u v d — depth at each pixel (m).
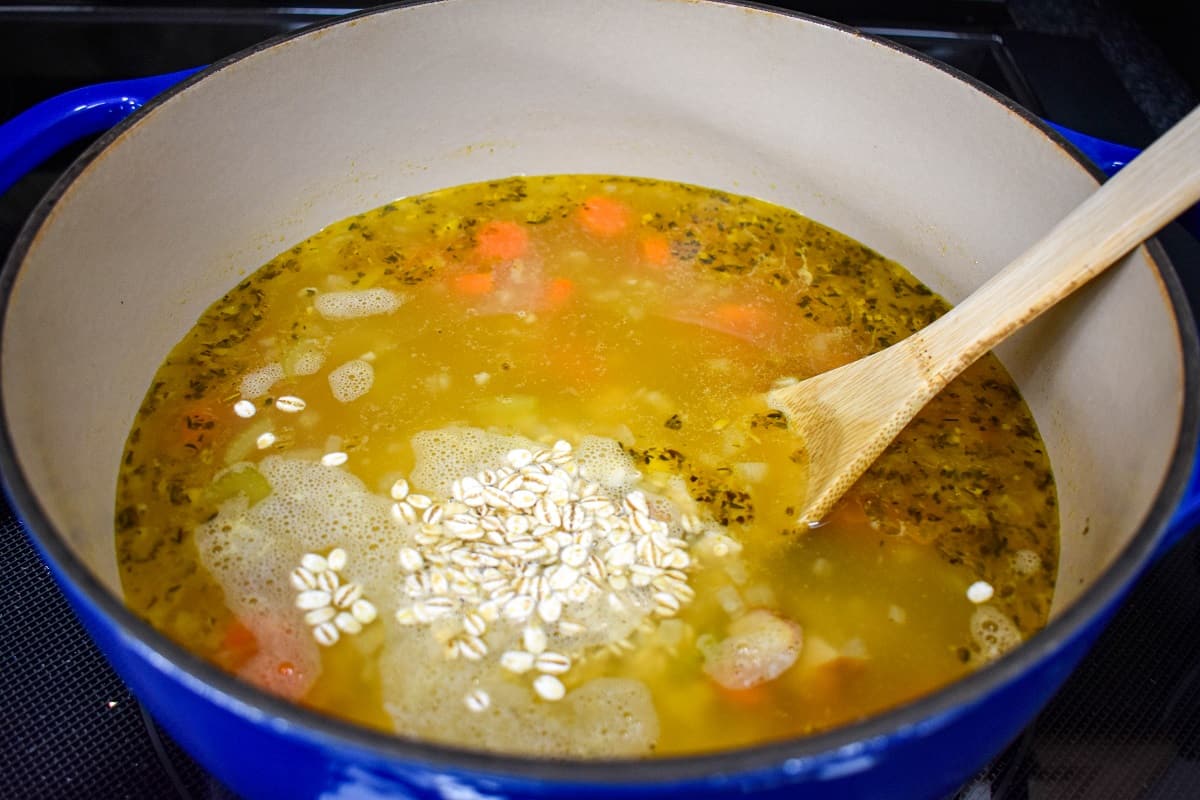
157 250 0.41
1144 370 0.36
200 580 0.38
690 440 0.41
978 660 0.37
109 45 0.49
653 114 0.47
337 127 0.45
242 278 0.45
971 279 0.45
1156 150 0.37
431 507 0.39
